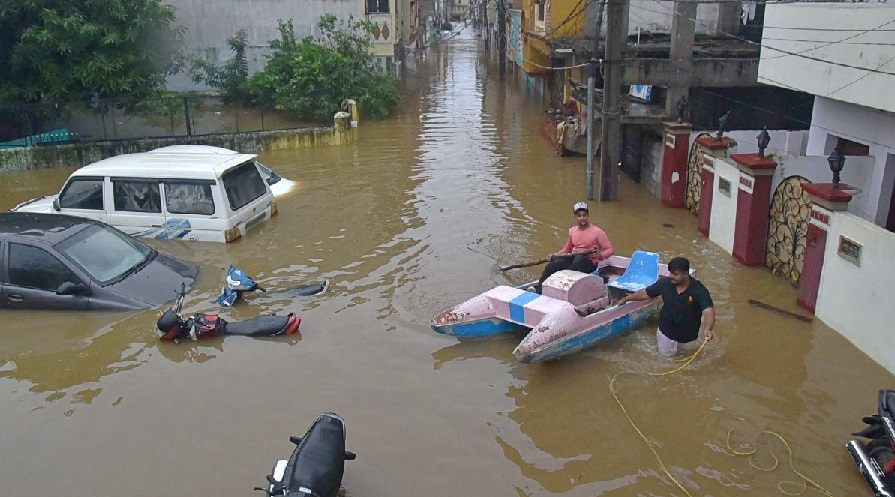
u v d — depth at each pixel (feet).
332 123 76.43
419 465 19.26
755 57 51.01
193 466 19.29
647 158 50.14
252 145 64.80
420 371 24.18
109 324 27.35
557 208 44.29
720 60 47.78
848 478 18.56
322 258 34.94
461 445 20.16
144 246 32.40
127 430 20.95
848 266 25.52
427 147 65.36
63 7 63.93
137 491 18.31
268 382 23.50
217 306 29.09
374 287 31.24
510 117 83.66
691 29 47.32
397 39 118.01
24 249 28.55
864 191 34.63
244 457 19.65
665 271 29.50
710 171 37.47
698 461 19.36
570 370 24.21
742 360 24.56
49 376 23.97
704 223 38.47
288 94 77.20
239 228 37.70
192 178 36.37
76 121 63.87
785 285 31.12
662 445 20.10
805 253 28.30
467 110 89.51
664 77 48.11
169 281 30.60
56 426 21.18
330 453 17.60
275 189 48.70
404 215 42.47
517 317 25.59
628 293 27.76
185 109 66.39
